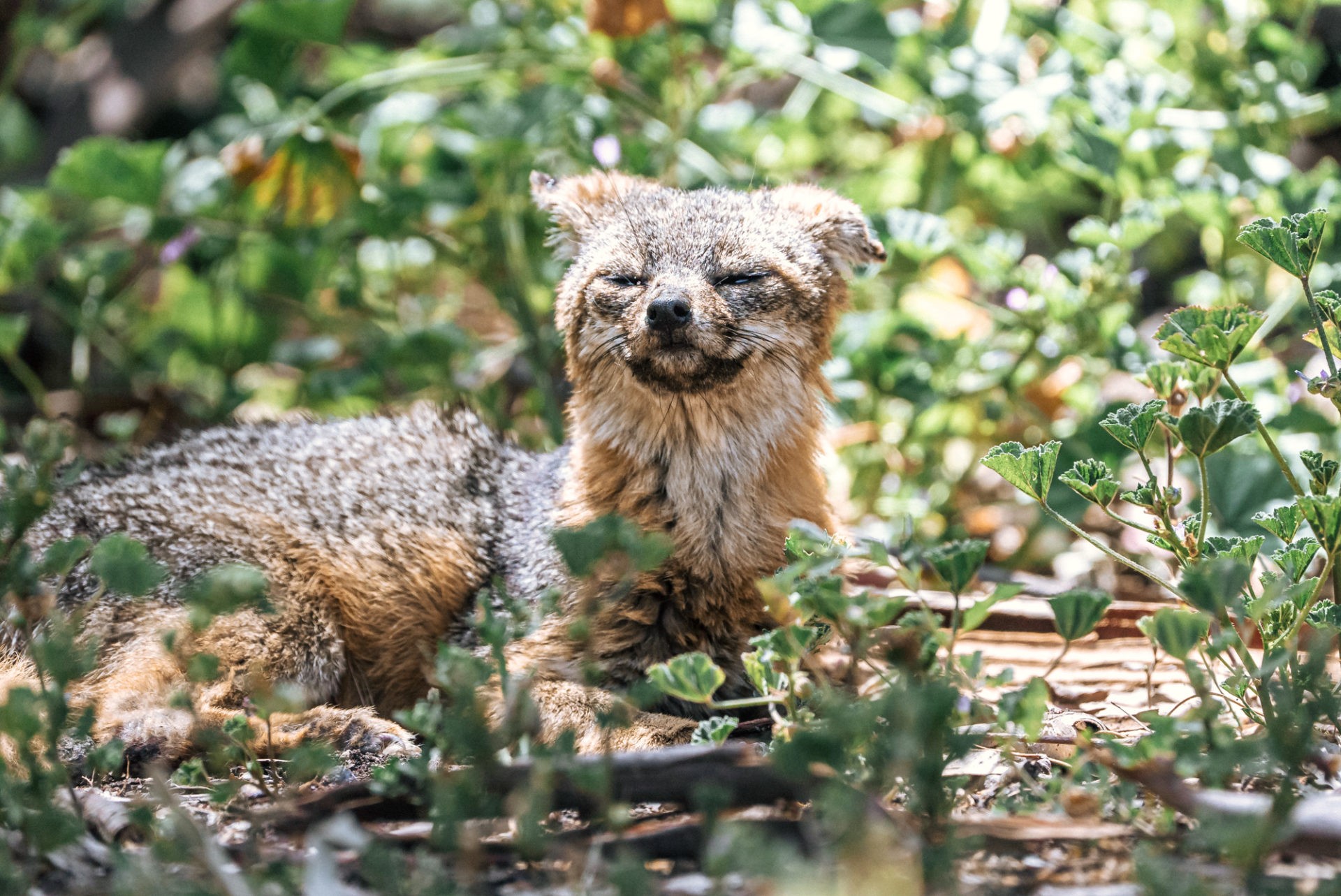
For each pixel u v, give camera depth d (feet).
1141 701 27.43
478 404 45.75
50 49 59.67
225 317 50.49
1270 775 19.44
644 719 25.66
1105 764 18.26
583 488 29.78
